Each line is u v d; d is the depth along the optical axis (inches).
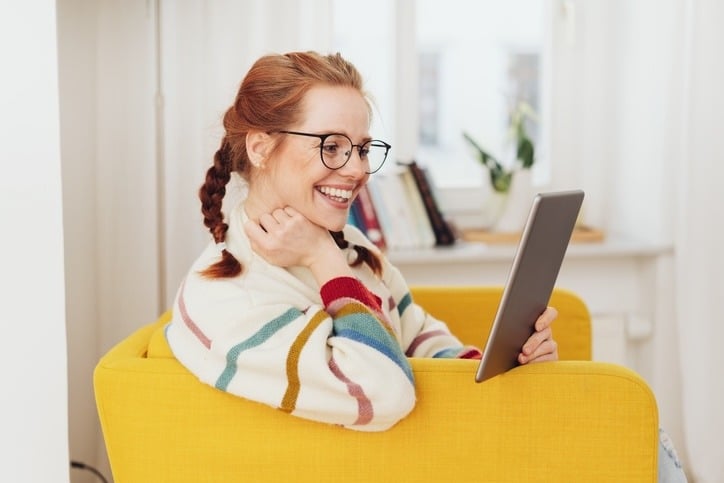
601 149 117.0
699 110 102.7
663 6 106.0
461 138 117.8
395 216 104.1
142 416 58.2
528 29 117.1
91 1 91.4
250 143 61.1
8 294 61.0
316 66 60.6
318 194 60.4
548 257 56.2
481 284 106.5
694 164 103.3
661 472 67.0
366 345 55.6
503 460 57.4
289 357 55.1
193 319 58.2
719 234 103.8
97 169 93.2
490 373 55.8
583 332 81.5
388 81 113.4
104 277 94.3
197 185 95.5
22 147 60.5
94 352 94.8
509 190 109.8
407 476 57.8
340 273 59.7
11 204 60.6
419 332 73.5
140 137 93.3
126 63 92.7
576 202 56.2
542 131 118.3
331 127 59.5
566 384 56.7
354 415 55.0
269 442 57.8
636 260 110.5
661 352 109.0
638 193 111.5
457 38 116.0
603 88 116.2
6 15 59.6
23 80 60.2
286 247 59.7
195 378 57.7
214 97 95.3
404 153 114.8
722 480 105.4
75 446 95.2
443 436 57.4
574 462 57.2
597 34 115.6
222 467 58.2
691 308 104.6
